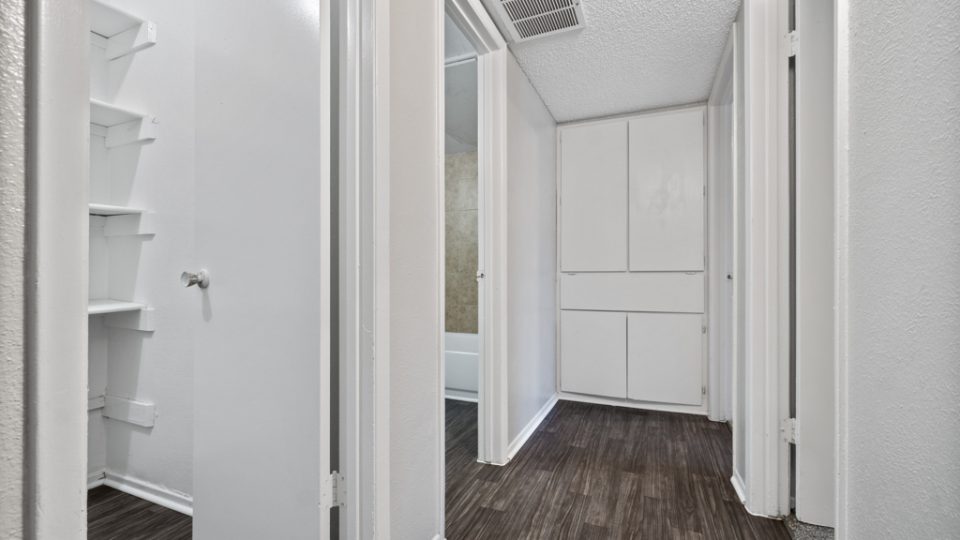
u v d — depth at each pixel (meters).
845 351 0.82
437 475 1.43
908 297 0.62
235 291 1.20
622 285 3.04
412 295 1.31
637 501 1.73
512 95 2.27
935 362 0.56
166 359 1.66
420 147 1.36
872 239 0.72
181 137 1.61
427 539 1.38
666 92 2.76
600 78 2.56
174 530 1.50
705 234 2.87
